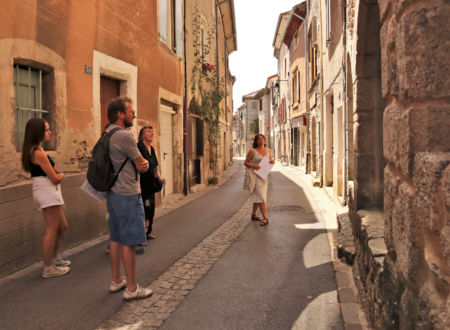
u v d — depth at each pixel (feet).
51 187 13.71
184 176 37.83
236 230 21.81
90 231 19.53
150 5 28.50
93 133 20.07
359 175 16.25
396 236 7.78
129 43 24.71
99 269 14.84
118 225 12.30
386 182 8.79
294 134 82.02
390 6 8.23
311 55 53.98
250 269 14.93
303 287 12.94
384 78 8.89
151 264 15.65
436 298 6.12
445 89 6.29
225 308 11.39
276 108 121.90
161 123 33.40
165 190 34.27
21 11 14.85
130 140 11.73
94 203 19.86
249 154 23.79
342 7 24.86
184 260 16.17
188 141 39.42
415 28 6.57
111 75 22.38
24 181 14.94
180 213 27.48
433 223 6.08
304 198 34.73
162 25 31.83
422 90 6.50
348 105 25.35
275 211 28.17
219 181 51.44
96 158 11.77
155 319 10.70
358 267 12.93
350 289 12.31
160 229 22.25
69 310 11.25
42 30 16.10
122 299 12.03
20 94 15.65
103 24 21.20
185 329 10.12
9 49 14.25
